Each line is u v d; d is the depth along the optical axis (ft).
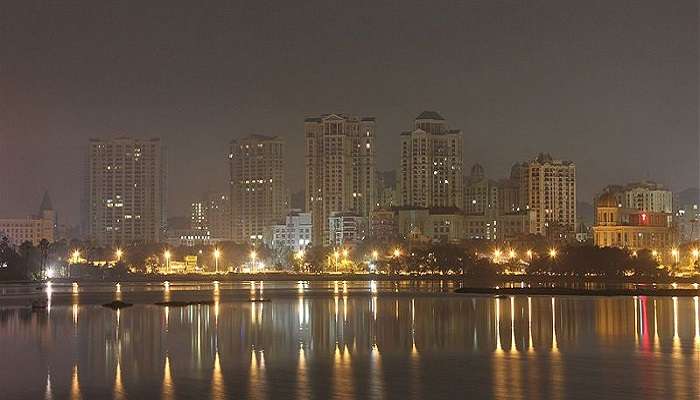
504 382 447.01
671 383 442.50
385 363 506.07
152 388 437.17
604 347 569.64
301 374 470.80
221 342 602.03
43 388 440.45
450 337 625.41
